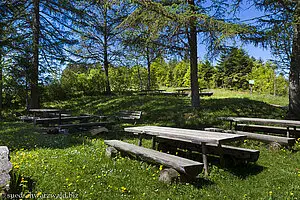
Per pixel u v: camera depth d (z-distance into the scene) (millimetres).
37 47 14555
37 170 4203
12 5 13406
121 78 27453
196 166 3871
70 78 18391
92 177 4039
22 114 15352
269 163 5098
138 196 3432
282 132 7172
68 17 16078
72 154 5434
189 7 9367
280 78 29703
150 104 15719
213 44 10531
